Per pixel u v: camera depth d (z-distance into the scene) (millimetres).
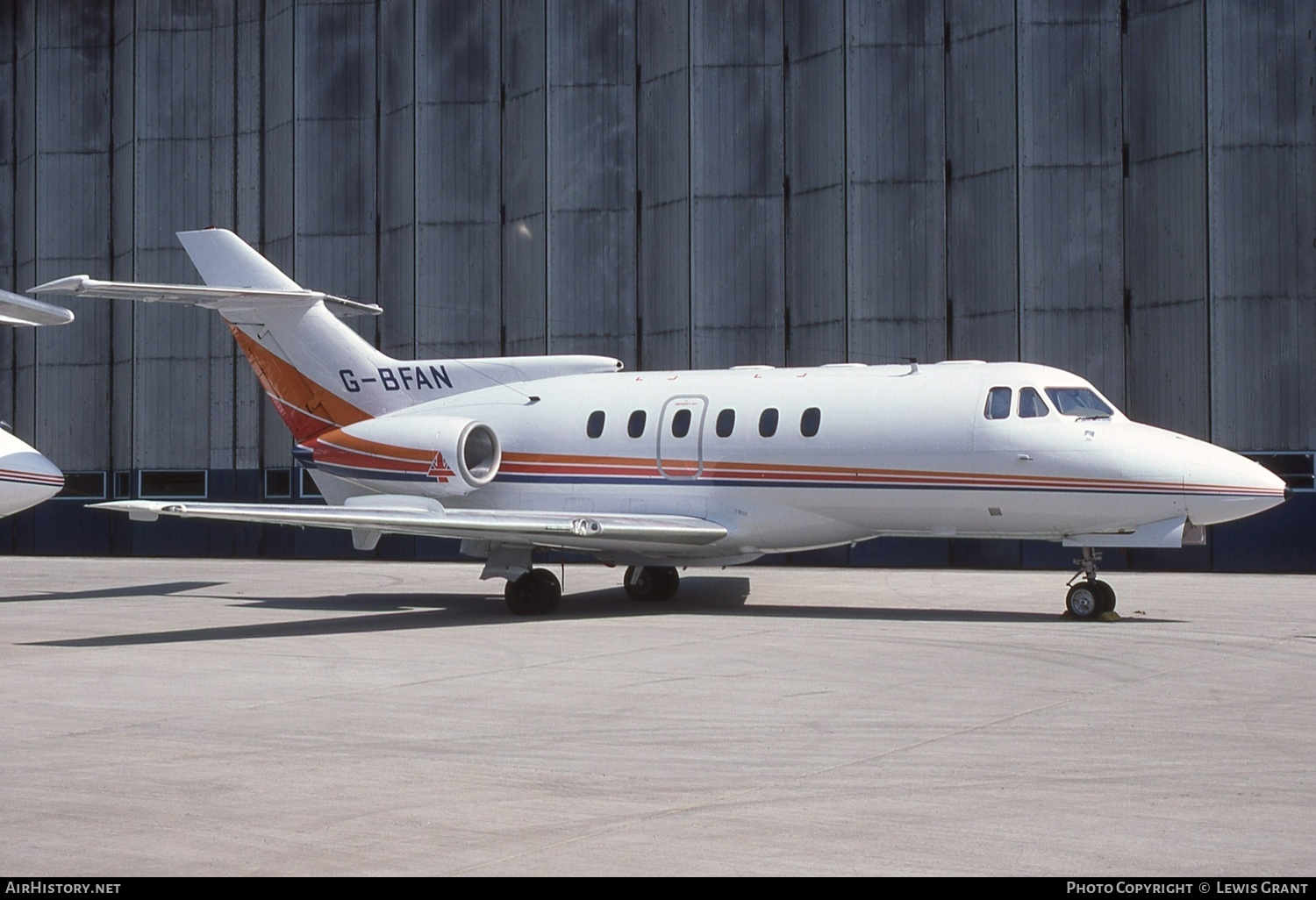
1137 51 53844
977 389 33656
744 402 36500
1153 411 53438
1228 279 51719
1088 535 33188
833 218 58312
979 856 12594
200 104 71750
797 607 37875
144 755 17391
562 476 38688
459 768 16547
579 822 13914
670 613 36312
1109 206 54281
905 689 22328
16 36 76875
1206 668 24672
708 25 60312
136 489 71688
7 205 77125
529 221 64500
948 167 56875
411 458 39281
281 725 19547
